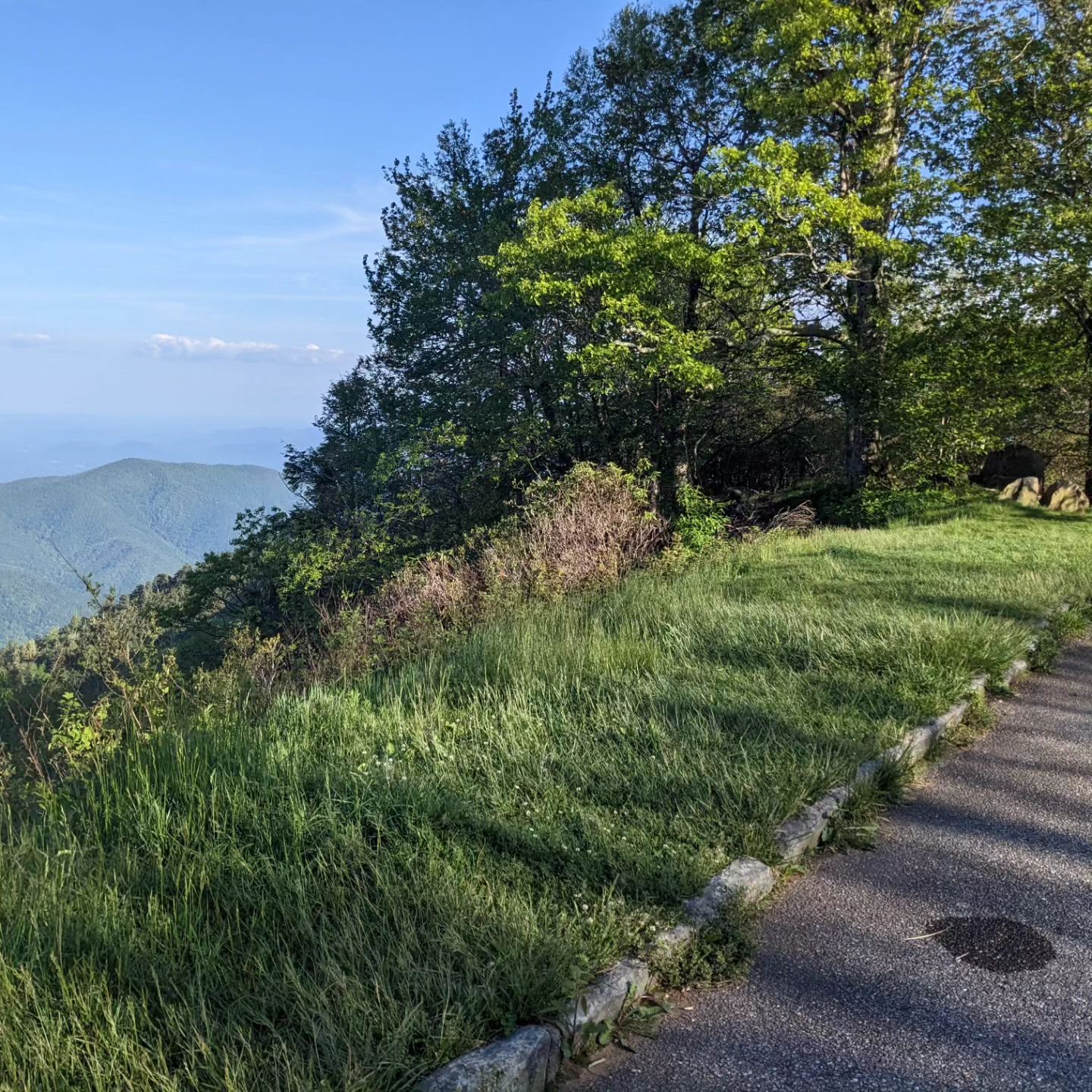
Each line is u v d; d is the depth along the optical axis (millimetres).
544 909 3000
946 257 18484
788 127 19562
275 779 4082
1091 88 17281
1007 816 4266
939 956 3043
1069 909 3367
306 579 17875
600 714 5121
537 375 23578
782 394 25703
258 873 3217
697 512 17797
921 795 4551
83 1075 2230
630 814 3838
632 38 22516
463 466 24391
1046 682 6664
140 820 3699
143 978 2623
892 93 18391
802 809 3939
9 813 3928
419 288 26703
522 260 19859
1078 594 9398
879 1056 2525
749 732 4871
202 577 19859
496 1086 2246
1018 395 19016
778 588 9766
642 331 19266
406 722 5059
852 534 14977
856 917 3318
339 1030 2352
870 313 20109
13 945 2748
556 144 24641
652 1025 2684
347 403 32031
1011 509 17953
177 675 6074
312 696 5602
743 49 20922
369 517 21156
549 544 10594
